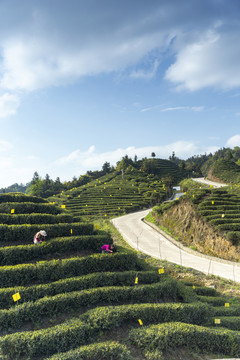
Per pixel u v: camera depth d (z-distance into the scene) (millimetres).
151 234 38938
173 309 11812
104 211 60688
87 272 14250
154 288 13289
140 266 16484
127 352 9156
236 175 89875
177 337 10195
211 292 17359
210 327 12172
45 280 13219
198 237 31578
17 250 14195
